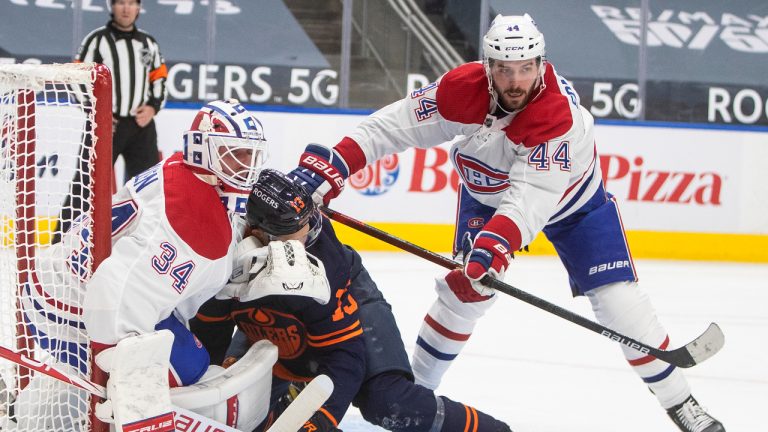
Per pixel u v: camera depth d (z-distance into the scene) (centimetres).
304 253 679
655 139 2209
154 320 631
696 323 1560
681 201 2223
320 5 2347
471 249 854
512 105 838
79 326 665
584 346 1384
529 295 839
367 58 2370
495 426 770
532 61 807
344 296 732
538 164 838
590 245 938
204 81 2339
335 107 2375
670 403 953
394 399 746
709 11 2455
